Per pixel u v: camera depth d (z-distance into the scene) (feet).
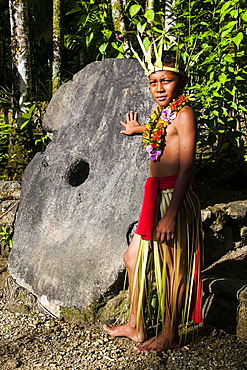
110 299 10.01
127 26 15.14
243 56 13.19
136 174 10.55
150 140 8.75
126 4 14.88
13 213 13.35
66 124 12.30
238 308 9.54
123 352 8.95
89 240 10.52
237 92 13.42
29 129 16.56
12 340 9.45
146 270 9.04
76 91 12.42
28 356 8.84
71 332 9.74
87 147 11.51
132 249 9.10
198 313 9.02
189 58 13.23
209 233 12.22
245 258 12.44
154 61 9.37
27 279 11.22
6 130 17.28
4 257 13.20
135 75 11.48
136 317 9.07
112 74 11.85
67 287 10.37
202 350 8.96
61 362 8.61
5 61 36.83
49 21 33.32
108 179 10.91
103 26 14.99
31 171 12.48
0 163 17.31
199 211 8.97
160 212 8.65
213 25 13.83
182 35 14.11
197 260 8.91
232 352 8.87
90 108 11.89
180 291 8.84
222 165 15.87
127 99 11.28
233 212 12.76
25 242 11.78
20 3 16.52
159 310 8.97
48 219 11.59
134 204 10.30
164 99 8.70
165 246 8.64
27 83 16.76
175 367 8.38
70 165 11.71
